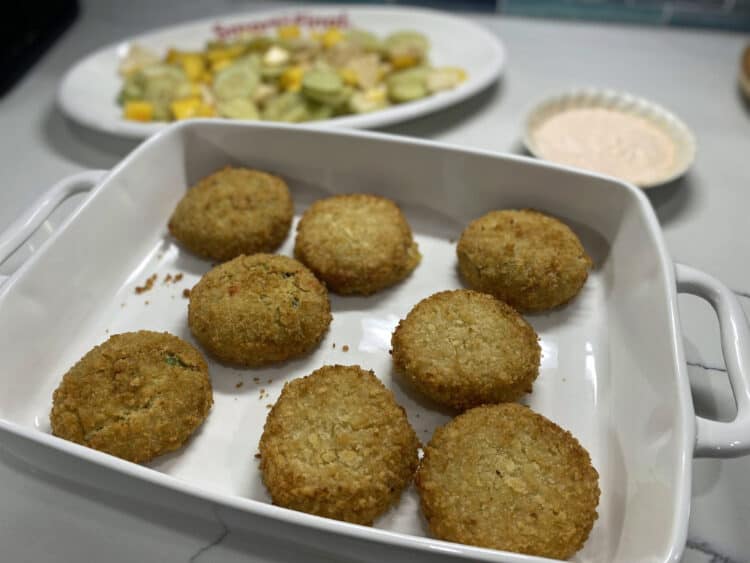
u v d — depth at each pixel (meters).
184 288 0.32
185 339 0.30
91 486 0.23
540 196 0.32
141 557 0.22
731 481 0.24
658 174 0.36
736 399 0.22
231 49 0.48
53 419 0.25
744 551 0.23
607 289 0.31
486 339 0.27
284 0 0.57
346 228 0.32
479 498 0.22
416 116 0.41
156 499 0.21
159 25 0.54
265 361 0.28
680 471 0.20
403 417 0.25
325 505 0.22
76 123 0.42
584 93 0.42
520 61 0.50
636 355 0.27
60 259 0.28
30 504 0.24
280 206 0.33
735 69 0.48
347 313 0.31
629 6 0.53
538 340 0.28
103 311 0.31
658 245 0.27
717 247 0.34
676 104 0.45
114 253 0.31
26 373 0.26
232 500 0.19
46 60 0.50
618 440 0.25
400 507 0.24
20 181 0.39
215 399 0.27
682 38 0.52
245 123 0.34
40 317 0.27
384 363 0.29
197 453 0.25
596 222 0.32
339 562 0.22
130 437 0.24
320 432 0.24
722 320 0.25
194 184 0.36
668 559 0.18
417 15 0.51
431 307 0.28
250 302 0.28
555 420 0.27
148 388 0.25
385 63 0.48
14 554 0.22
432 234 0.35
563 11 0.54
